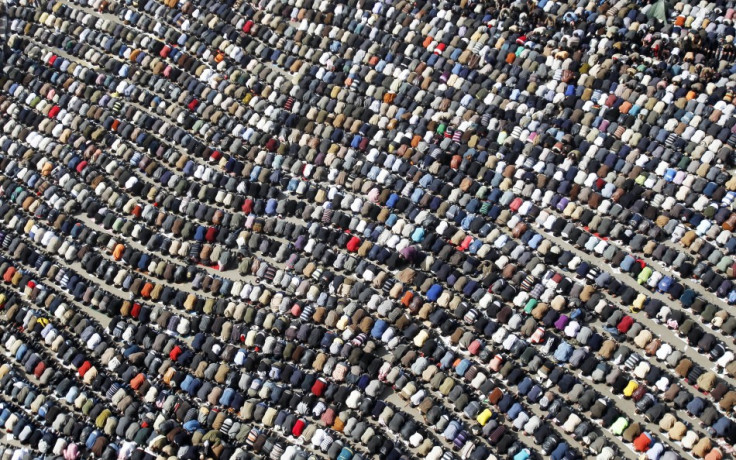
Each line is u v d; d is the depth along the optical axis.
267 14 53.03
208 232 46.09
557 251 43.56
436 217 45.53
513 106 47.84
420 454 39.75
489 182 45.97
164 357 43.22
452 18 51.31
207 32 52.75
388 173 46.56
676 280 42.72
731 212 43.50
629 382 40.03
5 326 44.81
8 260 46.81
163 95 51.50
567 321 41.84
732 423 38.56
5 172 49.47
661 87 47.03
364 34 51.56
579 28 49.59
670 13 49.66
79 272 46.53
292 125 49.00
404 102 48.66
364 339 42.41
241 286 44.31
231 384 41.94
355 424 40.41
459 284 43.19
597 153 45.91
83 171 48.75
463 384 41.28
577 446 39.66
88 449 41.19
